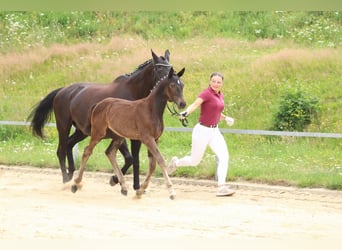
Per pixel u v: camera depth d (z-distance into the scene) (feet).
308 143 55.47
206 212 35.55
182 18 84.02
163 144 59.31
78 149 54.49
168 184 38.83
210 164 47.16
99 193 41.75
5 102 67.51
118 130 39.11
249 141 57.98
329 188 41.81
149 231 30.71
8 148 58.54
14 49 81.30
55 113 45.52
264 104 62.23
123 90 41.86
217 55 72.54
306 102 58.80
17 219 33.09
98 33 84.28
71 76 73.20
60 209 35.99
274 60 67.41
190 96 65.16
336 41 74.02
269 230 31.17
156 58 40.47
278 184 43.37
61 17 87.76
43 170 50.44
